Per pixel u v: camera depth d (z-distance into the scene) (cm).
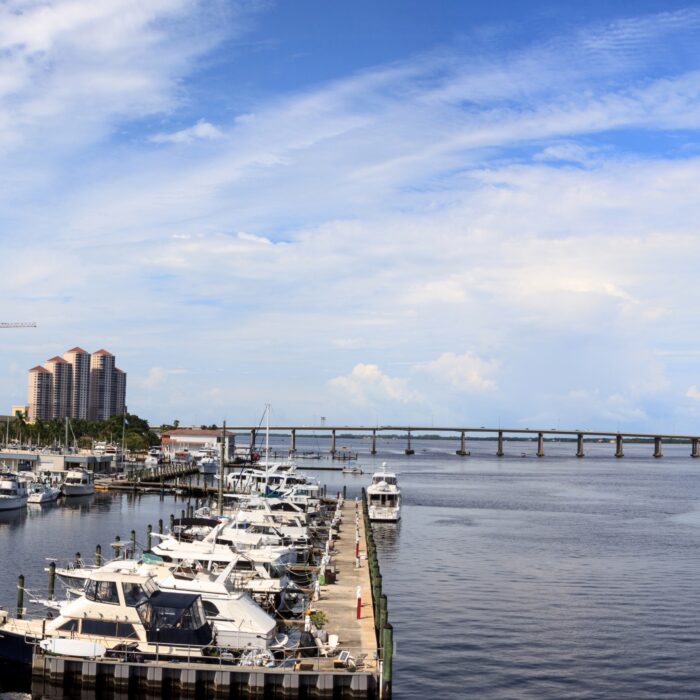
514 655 4225
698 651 4338
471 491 14375
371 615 4406
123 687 3366
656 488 15762
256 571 4641
